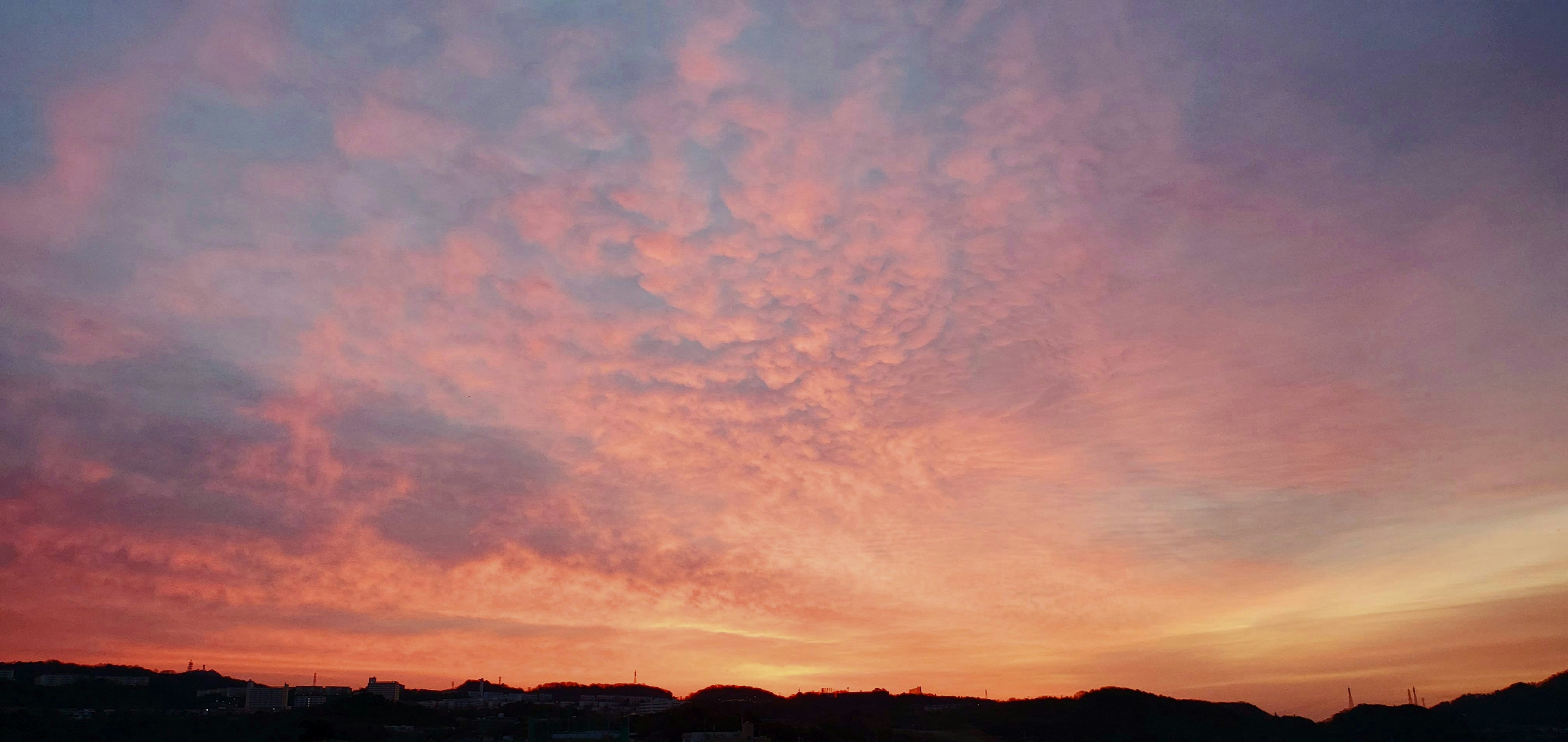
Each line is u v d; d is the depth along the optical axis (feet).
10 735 349.20
